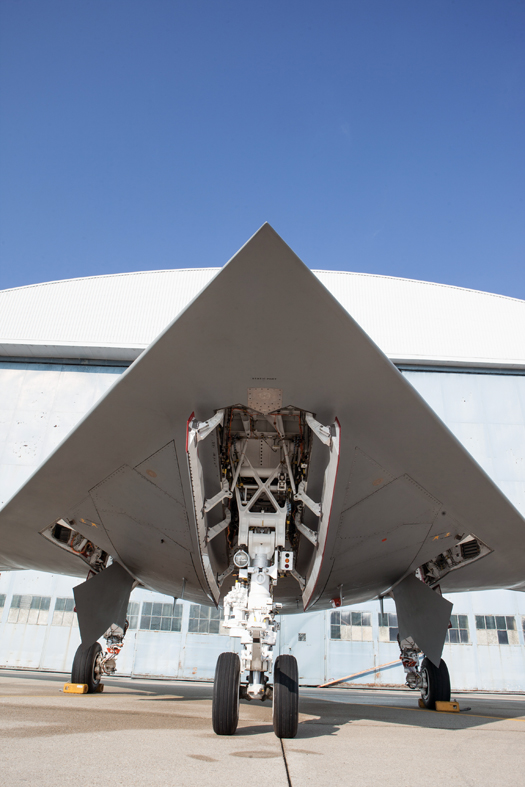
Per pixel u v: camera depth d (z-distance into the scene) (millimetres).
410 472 4590
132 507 5180
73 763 2209
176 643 15703
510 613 16047
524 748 3393
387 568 6191
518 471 16797
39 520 5609
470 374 18250
